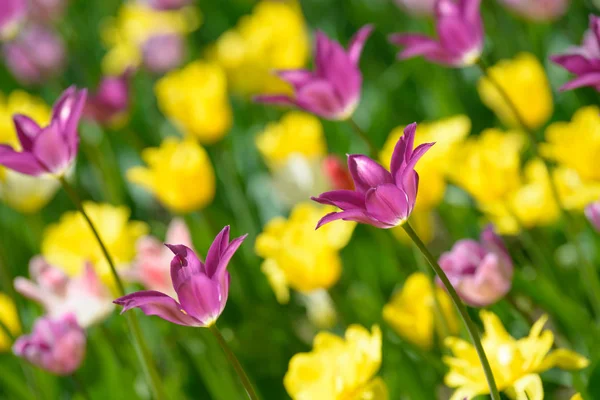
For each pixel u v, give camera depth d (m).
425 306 2.22
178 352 2.49
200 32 4.68
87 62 4.73
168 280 2.32
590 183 2.28
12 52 4.12
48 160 2.04
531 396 1.98
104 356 2.39
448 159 2.39
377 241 2.60
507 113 2.59
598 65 2.02
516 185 2.35
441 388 2.32
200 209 2.70
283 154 2.58
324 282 2.27
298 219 2.36
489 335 2.01
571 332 2.35
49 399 2.47
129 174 2.55
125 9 4.49
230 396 2.37
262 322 2.54
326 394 2.01
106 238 2.47
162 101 3.13
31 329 2.61
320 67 2.27
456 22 2.22
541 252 2.39
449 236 2.65
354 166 1.85
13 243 3.22
